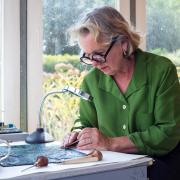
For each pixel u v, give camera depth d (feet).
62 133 7.16
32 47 6.82
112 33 4.40
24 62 6.77
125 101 4.75
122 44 4.55
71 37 4.57
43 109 6.97
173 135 4.40
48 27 6.98
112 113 4.83
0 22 6.63
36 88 6.88
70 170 3.13
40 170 3.10
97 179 3.29
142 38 5.00
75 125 5.25
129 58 4.78
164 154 4.49
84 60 4.55
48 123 7.04
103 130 4.91
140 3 7.92
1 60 6.65
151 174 4.34
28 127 6.83
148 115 4.63
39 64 6.89
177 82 4.69
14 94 6.72
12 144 4.59
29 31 6.79
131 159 3.52
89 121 5.18
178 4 8.35
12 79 6.70
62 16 7.10
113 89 4.84
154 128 4.43
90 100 5.04
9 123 6.15
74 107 7.21
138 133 4.40
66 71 7.15
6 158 3.60
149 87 4.66
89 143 4.24
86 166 3.24
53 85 7.06
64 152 3.97
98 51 4.39
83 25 4.38
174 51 8.36
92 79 5.07
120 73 4.83
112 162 3.39
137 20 7.90
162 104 4.50
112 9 4.64
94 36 4.32
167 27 8.28
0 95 6.67
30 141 4.72
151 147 4.34
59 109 7.11
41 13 6.88
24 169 3.15
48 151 4.03
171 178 4.48
